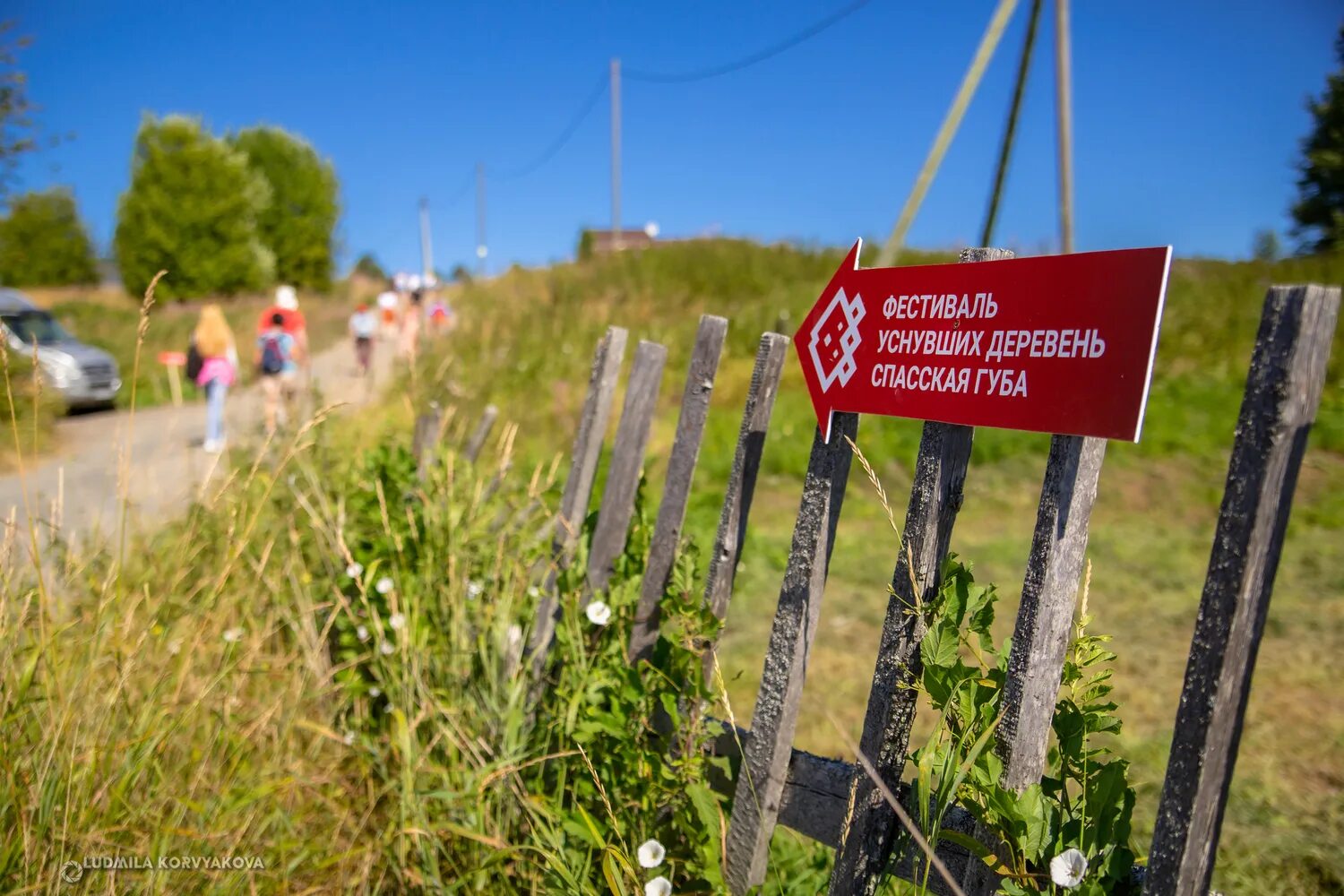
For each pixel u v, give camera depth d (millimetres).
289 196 51688
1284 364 1044
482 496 3037
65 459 7656
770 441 7910
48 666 2100
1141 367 1178
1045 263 1307
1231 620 1081
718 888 1703
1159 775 2781
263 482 3496
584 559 2369
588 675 2139
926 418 1503
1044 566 1308
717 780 2006
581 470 2498
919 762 1378
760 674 3676
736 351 11977
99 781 2105
